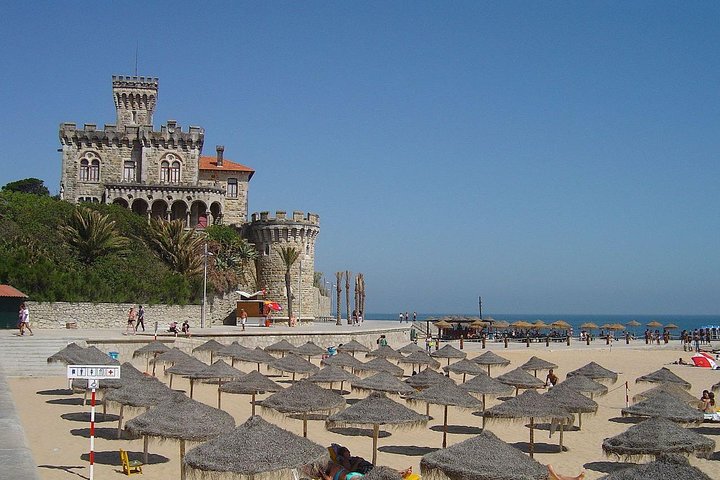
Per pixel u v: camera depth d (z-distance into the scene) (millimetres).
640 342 99500
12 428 15375
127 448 23781
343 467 14961
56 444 23875
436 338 88812
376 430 22234
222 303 77625
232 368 34344
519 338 97062
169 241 74000
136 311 63938
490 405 39156
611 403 42500
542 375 58250
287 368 38500
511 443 29594
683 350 88188
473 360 47844
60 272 61188
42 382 38125
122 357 47156
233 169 98125
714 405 37438
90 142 90125
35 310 57844
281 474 14734
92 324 60969
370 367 39656
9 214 67500
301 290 86125
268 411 25688
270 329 66562
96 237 66875
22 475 10922
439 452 17344
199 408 19078
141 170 90750
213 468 14750
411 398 27828
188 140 92000
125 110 102000
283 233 86188
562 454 27594
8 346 43281
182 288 69938
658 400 28594
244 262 86125
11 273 57500
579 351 77625
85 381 29562
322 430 30375
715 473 24234
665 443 21141
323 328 74250
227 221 97500
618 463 25844
